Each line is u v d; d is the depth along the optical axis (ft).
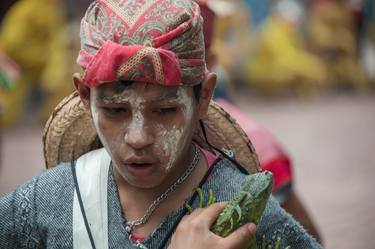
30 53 42.45
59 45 42.86
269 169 11.44
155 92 6.95
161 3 7.06
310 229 11.89
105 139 7.21
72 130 8.52
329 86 67.56
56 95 42.80
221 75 14.12
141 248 7.34
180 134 7.16
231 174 7.67
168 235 7.35
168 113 7.09
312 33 67.72
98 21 7.18
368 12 72.02
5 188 28.32
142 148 7.06
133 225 7.49
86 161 7.91
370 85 68.49
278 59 60.49
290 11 62.64
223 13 23.04
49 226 7.68
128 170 7.22
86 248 7.49
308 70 60.18
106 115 7.13
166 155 7.13
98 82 6.93
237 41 59.11
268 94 61.11
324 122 47.39
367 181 30.86
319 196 28.37
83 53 7.22
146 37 6.96
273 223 7.43
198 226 6.84
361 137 41.63
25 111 49.44
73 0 49.29
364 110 53.62
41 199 7.79
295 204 11.74
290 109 53.88
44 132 8.64
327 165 33.88
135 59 6.77
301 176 31.76
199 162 7.73
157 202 7.50
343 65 67.31
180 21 7.01
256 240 7.35
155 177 7.20
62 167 7.97
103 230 7.51
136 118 7.02
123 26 7.00
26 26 42.11
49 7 42.63
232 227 6.85
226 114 8.38
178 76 6.89
